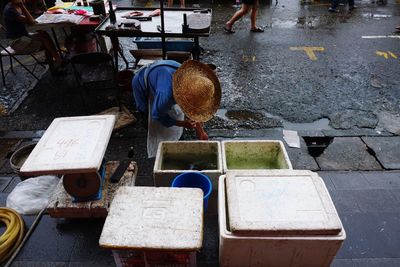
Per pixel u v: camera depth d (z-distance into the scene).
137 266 2.53
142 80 3.51
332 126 4.58
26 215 3.28
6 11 5.69
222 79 5.79
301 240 2.24
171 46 5.36
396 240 3.01
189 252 2.31
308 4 9.84
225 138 4.38
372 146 4.17
